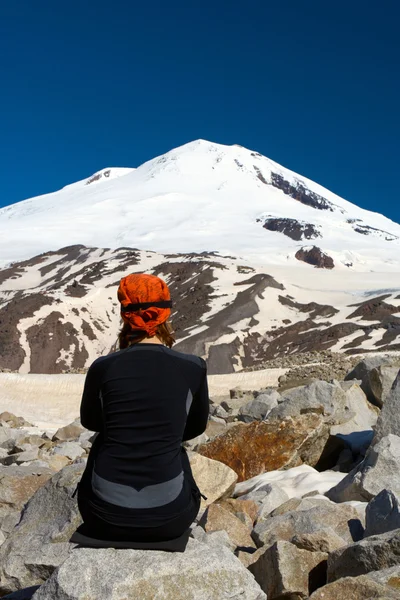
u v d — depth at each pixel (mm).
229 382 30844
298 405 9953
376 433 7270
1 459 11320
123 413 3055
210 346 83188
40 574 4684
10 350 91125
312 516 5062
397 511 4504
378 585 3500
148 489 3029
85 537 3152
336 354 37656
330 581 4051
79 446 12078
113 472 3029
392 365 11094
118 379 3078
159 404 3059
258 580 4285
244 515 5871
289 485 7285
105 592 3131
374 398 11539
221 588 3281
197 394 3195
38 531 5105
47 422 23406
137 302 3191
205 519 5543
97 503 3043
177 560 3299
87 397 3164
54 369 89062
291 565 4133
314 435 8297
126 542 3125
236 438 8438
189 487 3170
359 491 6168
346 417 9500
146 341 3207
